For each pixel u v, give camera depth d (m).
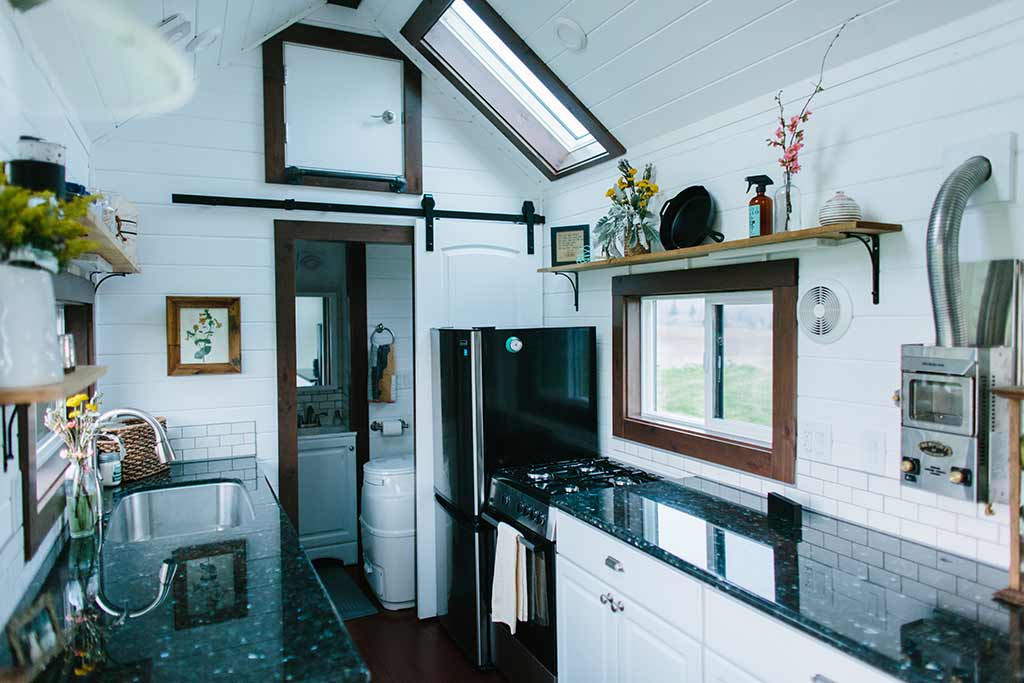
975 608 1.44
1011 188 1.58
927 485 1.66
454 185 3.54
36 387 1.01
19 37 1.49
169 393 3.03
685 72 2.36
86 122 2.51
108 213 1.86
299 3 3.03
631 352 3.05
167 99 2.85
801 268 2.14
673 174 2.71
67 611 1.46
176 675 1.19
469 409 2.96
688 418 2.87
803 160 2.12
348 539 4.28
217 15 2.38
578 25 2.45
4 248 1.02
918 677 1.18
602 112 2.85
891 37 1.82
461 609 3.13
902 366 1.70
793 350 2.17
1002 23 1.59
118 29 1.88
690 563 1.73
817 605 1.47
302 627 1.38
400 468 3.64
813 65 2.04
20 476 1.58
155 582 1.64
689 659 1.76
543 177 3.62
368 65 3.35
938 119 1.73
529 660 2.64
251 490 2.55
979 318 1.64
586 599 2.23
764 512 2.17
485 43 3.01
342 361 4.50
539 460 3.08
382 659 3.11
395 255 4.37
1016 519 1.46
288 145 3.20
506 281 3.61
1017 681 1.16
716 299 2.64
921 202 1.78
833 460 2.05
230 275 3.12
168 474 2.79
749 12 1.97
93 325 2.72
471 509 2.98
